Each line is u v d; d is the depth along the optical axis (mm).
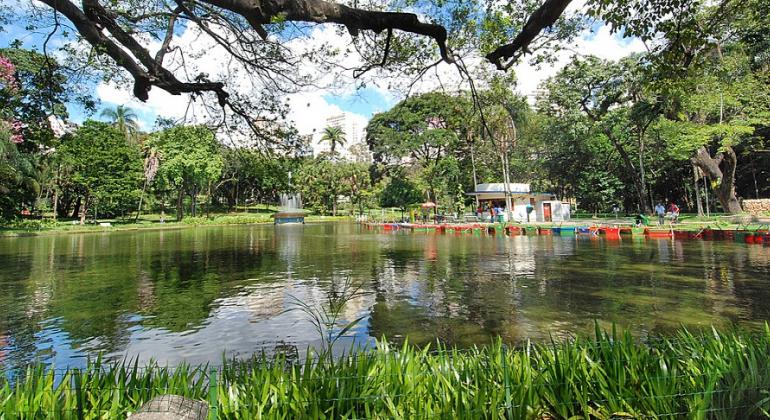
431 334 6738
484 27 5977
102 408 2633
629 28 5461
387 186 49656
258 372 3168
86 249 21438
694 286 9898
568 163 40531
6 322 7734
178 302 9305
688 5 5324
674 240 20812
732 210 26016
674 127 24391
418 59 6609
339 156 65562
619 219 34562
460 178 43750
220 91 6570
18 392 2699
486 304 8617
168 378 3100
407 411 2596
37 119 6215
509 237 25969
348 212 64062
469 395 2803
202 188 55594
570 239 23266
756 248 16781
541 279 11352
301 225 47500
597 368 2990
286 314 8156
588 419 2709
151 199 51188
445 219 37812
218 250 20719
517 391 2762
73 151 34438
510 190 32125
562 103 31297
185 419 2240
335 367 3152
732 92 20969
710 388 2594
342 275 12781
